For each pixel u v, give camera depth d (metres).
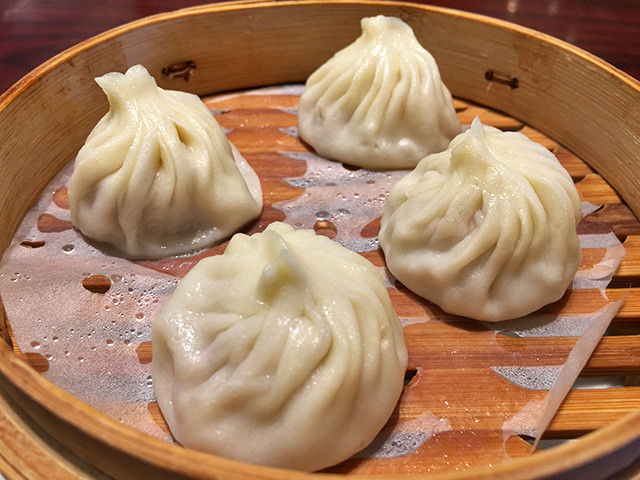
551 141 0.18
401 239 0.14
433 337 0.13
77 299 0.13
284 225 0.13
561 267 0.13
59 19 0.20
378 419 0.11
